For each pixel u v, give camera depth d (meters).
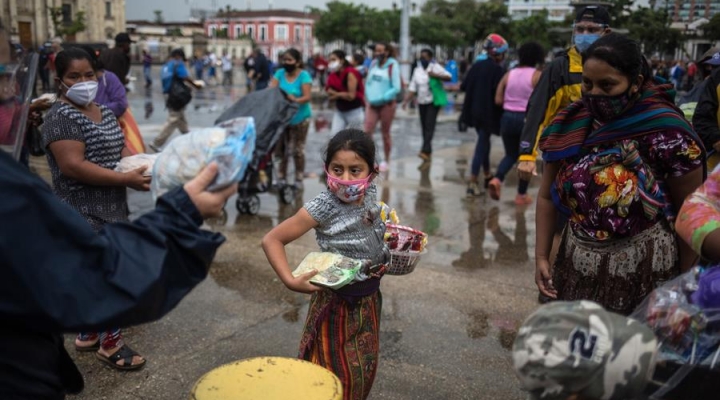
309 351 2.61
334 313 2.54
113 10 64.00
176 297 1.57
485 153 7.78
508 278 5.01
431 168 9.55
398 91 8.88
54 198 1.42
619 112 2.39
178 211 1.56
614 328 1.49
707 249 1.87
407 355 3.77
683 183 2.40
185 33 73.69
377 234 2.60
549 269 2.84
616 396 1.50
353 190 2.44
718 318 1.79
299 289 2.35
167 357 3.69
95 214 3.36
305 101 7.42
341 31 54.34
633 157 2.38
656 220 2.46
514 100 6.73
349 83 8.43
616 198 2.42
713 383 1.77
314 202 2.51
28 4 16.39
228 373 2.04
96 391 3.32
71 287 1.39
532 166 4.86
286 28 87.94
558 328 1.52
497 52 7.46
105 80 4.87
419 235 2.79
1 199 1.33
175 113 10.04
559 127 2.58
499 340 3.98
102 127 3.36
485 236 6.11
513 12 41.44
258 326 4.12
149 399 3.27
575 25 4.48
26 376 1.52
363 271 2.49
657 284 2.48
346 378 2.55
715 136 3.95
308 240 5.88
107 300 1.43
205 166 1.58
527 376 1.55
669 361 1.80
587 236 2.55
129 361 3.51
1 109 1.67
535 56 6.72
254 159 6.31
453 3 58.06
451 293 4.68
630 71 2.29
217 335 3.98
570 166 2.56
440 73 9.72
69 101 3.29
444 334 4.05
